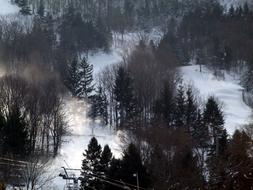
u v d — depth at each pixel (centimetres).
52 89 11394
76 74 13412
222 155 6025
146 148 7712
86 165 6888
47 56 16088
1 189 5016
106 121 12125
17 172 6438
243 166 5150
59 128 9500
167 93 11356
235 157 5484
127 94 11856
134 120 10912
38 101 9806
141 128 8925
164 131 8281
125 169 5656
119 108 12025
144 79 12975
